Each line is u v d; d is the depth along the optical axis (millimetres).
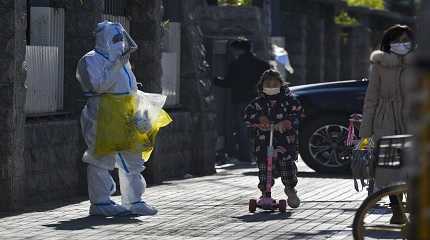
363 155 28969
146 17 39531
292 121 30312
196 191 35844
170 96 42562
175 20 43812
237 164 48219
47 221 27734
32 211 29953
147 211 29234
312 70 76500
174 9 43844
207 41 49688
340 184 37969
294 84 70938
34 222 27516
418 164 10359
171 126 40969
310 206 31234
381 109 27250
